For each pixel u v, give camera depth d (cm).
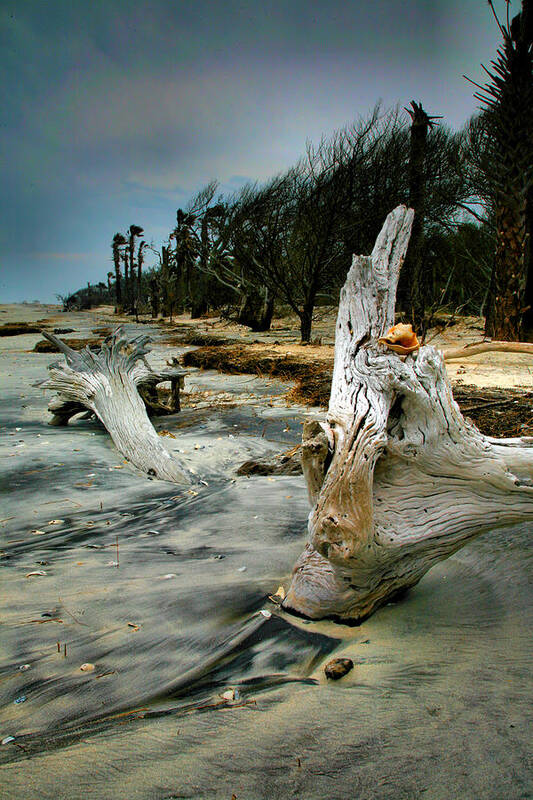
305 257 2120
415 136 1928
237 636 285
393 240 457
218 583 351
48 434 905
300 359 1516
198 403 1170
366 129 2058
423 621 297
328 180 2072
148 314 5688
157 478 690
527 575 329
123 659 268
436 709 218
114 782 180
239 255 2381
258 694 234
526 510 316
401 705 222
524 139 1418
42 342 2297
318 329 2639
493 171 1524
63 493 609
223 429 923
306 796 172
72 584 358
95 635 292
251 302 2642
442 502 310
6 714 228
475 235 2595
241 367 1512
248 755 193
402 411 310
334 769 184
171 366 1099
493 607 302
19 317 5319
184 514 511
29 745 205
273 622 298
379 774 181
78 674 256
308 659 264
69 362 958
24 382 1484
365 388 314
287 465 673
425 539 299
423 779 178
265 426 931
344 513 271
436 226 2392
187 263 4028
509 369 1245
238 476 685
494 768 182
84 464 727
